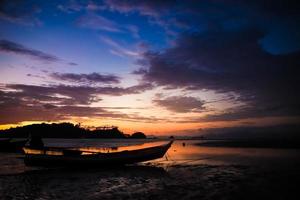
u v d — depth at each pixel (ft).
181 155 102.32
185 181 47.42
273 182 44.47
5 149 122.11
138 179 51.19
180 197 35.63
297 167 61.98
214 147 164.86
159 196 36.47
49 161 65.31
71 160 65.62
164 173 58.08
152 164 74.95
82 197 36.81
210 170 60.13
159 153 72.08
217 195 36.27
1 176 56.85
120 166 70.49
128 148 173.88
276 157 87.61
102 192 39.83
